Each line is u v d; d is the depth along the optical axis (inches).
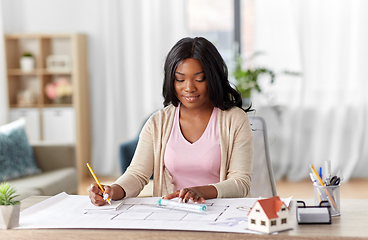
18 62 179.8
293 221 44.1
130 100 179.2
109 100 180.5
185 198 49.7
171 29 174.9
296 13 167.5
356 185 160.4
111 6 178.1
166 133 63.6
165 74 61.6
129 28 177.2
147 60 176.6
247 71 158.7
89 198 54.2
